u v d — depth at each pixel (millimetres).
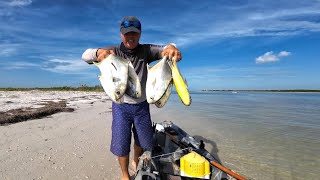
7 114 3807
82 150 2340
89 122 3768
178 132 1878
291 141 2990
